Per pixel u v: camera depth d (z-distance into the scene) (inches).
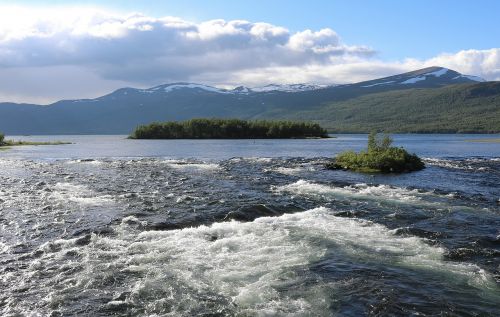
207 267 557.3
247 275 530.0
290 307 446.0
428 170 1740.9
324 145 4584.2
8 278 527.2
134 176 1515.7
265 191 1160.2
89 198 1042.7
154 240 677.3
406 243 657.6
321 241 661.3
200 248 632.4
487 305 446.6
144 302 462.9
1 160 2324.1
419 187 1247.5
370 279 512.7
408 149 3799.2
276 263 568.1
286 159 2316.7
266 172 1649.9
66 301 466.6
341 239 673.6
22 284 510.0
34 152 3309.5
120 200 1017.5
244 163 2073.1
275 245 642.8
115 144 5157.5
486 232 734.5
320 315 428.1
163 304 457.7
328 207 943.7
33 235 718.5
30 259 596.1
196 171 1694.1
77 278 525.3
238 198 1044.5
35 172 1651.1
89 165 1978.3
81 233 727.7
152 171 1694.1
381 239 678.5
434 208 936.9
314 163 2044.8
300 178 1457.9
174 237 692.7
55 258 597.3
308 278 517.7
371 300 457.7
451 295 469.4
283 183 1323.8
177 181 1374.3
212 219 828.0
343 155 1911.9
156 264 569.9
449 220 821.9
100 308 449.7
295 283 504.1
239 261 577.3
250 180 1398.9
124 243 665.0
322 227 748.0
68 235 717.3
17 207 933.8
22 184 1288.1
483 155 2901.1
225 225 762.8
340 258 586.6
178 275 532.1
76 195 1089.4
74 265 568.7
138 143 5452.8
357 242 658.8
